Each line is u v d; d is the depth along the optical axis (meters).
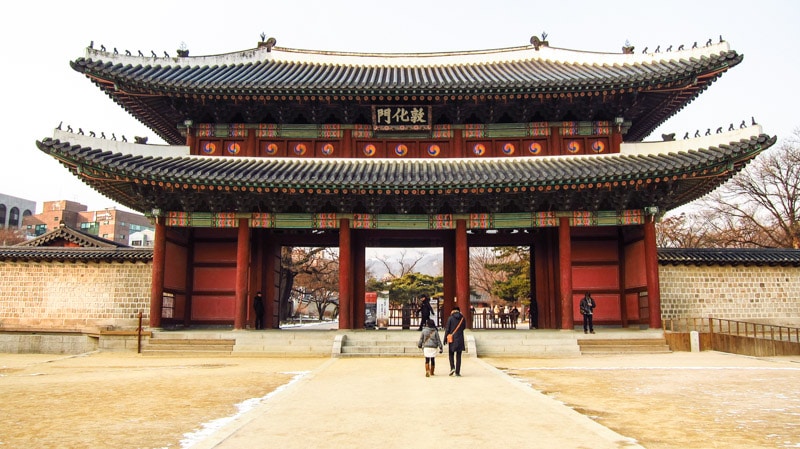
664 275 33.31
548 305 35.00
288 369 22.23
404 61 39.75
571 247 34.81
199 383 18.11
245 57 38.09
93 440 10.76
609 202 31.41
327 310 119.75
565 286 30.61
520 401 14.41
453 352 19.73
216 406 14.11
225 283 34.66
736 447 10.19
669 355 27.39
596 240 34.84
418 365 23.38
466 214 32.03
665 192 30.11
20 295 34.44
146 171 28.31
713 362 24.30
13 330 31.92
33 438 10.93
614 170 28.67
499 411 13.09
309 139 33.62
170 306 33.00
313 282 88.69
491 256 99.56
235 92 31.14
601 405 14.27
